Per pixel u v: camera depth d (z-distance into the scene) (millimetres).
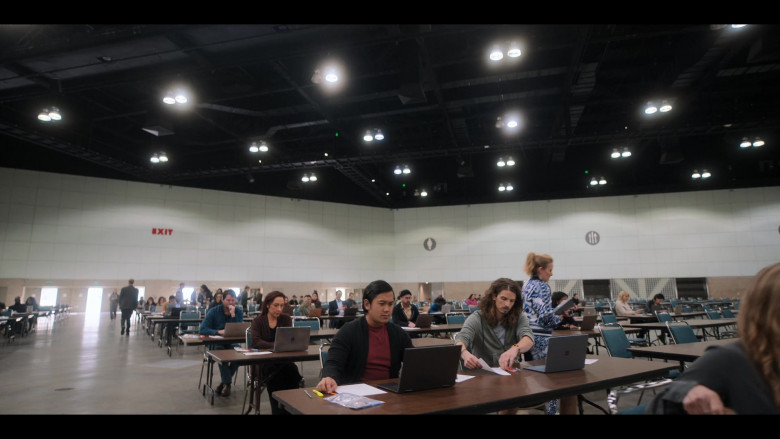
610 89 13094
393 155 15688
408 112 13906
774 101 13680
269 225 21188
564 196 21234
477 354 3174
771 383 1115
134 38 8391
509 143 14672
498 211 22109
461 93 13141
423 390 2188
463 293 21844
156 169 17656
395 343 2809
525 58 10812
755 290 1212
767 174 19250
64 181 17859
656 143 18281
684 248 19672
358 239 22828
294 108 13195
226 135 16500
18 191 17109
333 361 2607
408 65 9984
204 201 20109
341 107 14016
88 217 18031
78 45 8672
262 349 4383
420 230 23125
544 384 2324
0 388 5602
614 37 9078
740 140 15781
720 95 13000
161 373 6742
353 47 9070
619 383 2523
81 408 4602
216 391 5371
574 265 20750
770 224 18891
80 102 13336
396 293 22781
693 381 1199
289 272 21172
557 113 14031
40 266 17078
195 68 9719
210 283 19641
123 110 13789
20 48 8992
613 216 20703
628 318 9695
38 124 13719
